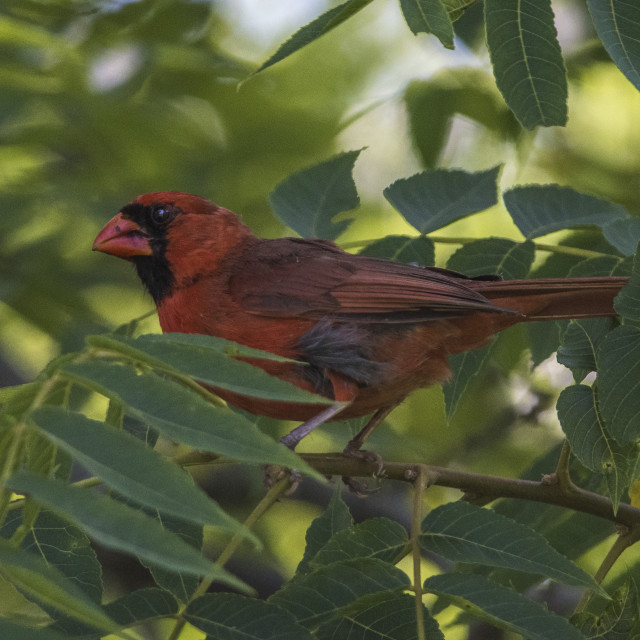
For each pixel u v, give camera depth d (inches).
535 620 188.4
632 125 545.6
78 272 497.7
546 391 508.1
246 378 161.8
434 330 321.1
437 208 328.5
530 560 204.2
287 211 339.9
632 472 244.8
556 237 463.2
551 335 360.8
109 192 502.6
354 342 318.3
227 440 150.9
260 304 321.1
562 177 538.3
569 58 514.0
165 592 190.5
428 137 472.1
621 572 327.3
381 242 328.5
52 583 129.3
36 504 172.7
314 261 323.6
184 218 337.7
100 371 159.2
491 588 194.4
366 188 570.6
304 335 318.7
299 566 255.0
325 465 274.4
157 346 166.2
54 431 147.8
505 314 307.9
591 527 327.6
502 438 512.1
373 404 333.1
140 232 342.3
